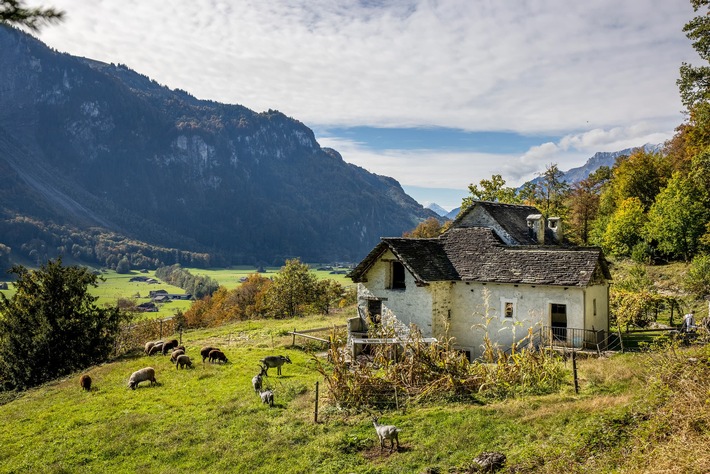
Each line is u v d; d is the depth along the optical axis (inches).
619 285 1395.2
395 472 491.2
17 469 582.2
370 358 906.7
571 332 939.3
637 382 623.2
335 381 719.1
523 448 483.8
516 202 2507.4
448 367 718.5
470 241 1178.0
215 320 3422.7
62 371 1227.9
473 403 651.5
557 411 560.1
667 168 2413.9
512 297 1021.2
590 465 410.6
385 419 628.7
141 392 868.0
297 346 1226.0
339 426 627.5
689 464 354.0
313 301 2524.6
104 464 582.9
